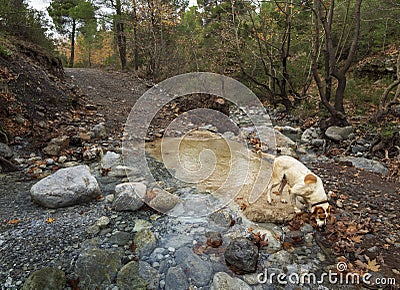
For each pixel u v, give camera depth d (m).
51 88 7.35
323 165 5.23
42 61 8.52
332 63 6.96
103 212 3.49
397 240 3.06
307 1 8.42
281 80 10.21
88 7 14.78
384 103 7.36
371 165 5.10
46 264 2.64
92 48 22.41
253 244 2.78
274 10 9.74
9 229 3.12
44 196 3.54
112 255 2.73
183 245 2.96
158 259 2.75
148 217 3.43
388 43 10.88
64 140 5.44
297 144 6.58
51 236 3.02
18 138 5.39
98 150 5.33
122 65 15.09
